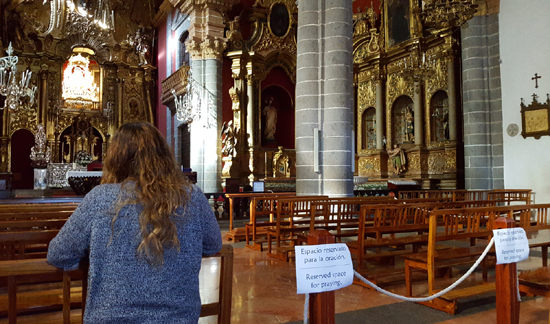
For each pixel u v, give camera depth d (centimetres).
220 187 1875
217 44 1861
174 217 188
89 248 189
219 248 214
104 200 184
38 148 2362
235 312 463
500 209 557
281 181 2000
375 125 2214
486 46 1405
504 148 1354
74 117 2569
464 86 1437
